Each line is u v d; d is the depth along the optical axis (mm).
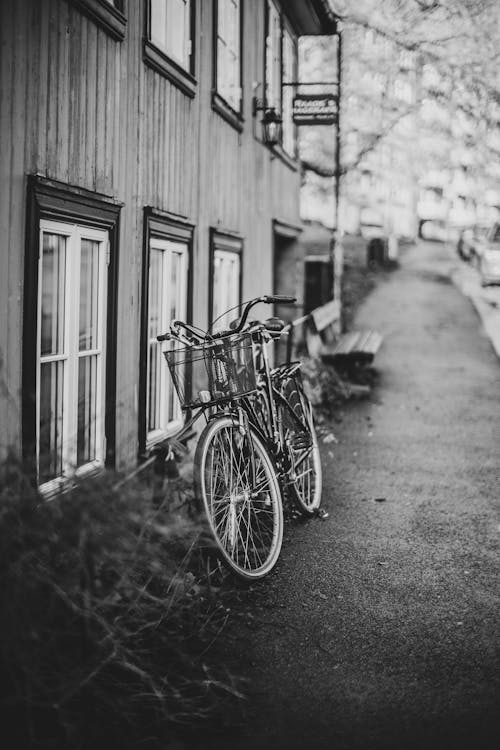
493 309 18422
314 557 5074
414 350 14398
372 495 6570
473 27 14391
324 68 15820
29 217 4059
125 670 3406
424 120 16594
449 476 7180
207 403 4562
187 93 6887
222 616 4125
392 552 5191
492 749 3000
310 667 3641
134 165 5629
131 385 5586
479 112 15758
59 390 4570
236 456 4691
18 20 3932
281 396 5551
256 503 5195
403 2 14336
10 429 3908
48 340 4473
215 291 8289
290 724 3166
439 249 33375
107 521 3061
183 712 3191
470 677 3559
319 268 16672
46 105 4250
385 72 15656
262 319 10531
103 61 5031
